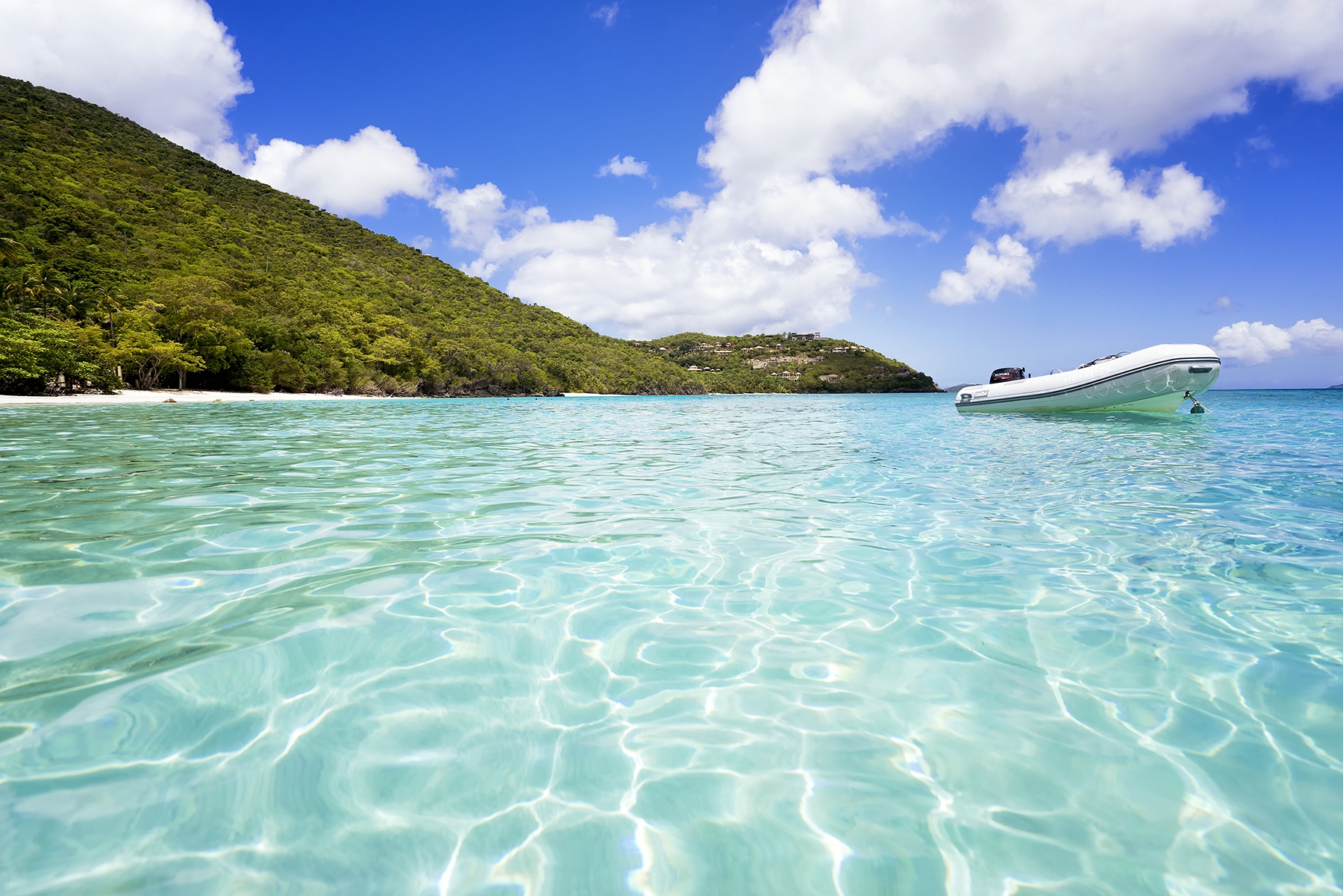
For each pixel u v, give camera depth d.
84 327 29.95
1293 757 1.41
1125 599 2.38
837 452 7.52
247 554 2.82
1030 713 1.60
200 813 1.18
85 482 4.66
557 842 1.15
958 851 1.14
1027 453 7.18
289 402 27.56
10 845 1.08
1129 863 1.11
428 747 1.42
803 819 1.22
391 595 2.34
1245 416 12.85
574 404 35.03
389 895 1.02
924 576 2.66
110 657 1.77
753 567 2.77
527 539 3.18
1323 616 2.20
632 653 1.91
